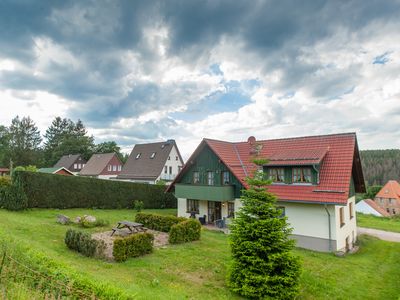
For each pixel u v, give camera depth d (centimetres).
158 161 4562
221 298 907
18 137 7256
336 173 1811
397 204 6950
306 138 2178
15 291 554
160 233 1806
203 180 2394
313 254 1619
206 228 2119
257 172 1113
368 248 1998
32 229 1478
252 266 955
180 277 1049
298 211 1830
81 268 913
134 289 794
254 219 1019
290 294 941
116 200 2734
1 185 2038
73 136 8181
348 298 1028
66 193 2350
